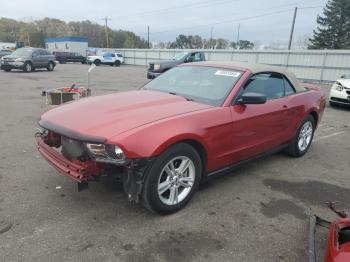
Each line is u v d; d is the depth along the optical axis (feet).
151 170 10.18
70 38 173.06
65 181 13.42
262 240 10.16
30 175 13.97
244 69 14.20
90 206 11.55
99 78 65.57
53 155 11.10
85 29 335.67
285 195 13.38
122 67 121.90
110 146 9.58
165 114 11.09
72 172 10.06
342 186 14.64
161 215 11.18
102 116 10.88
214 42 271.49
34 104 31.94
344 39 172.65
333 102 38.11
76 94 28.09
